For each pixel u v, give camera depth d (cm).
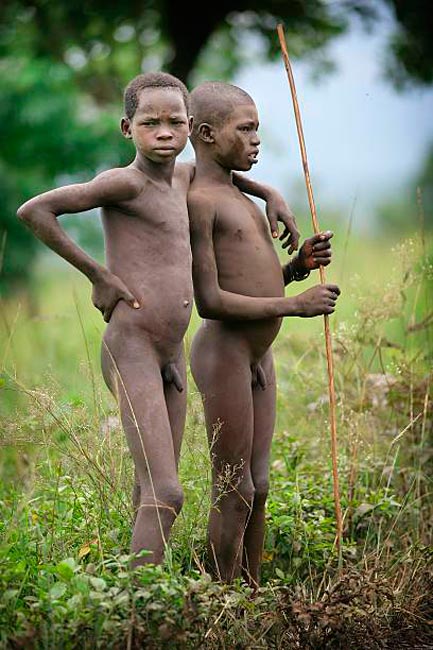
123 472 1349
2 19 3288
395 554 1421
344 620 1152
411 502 1531
